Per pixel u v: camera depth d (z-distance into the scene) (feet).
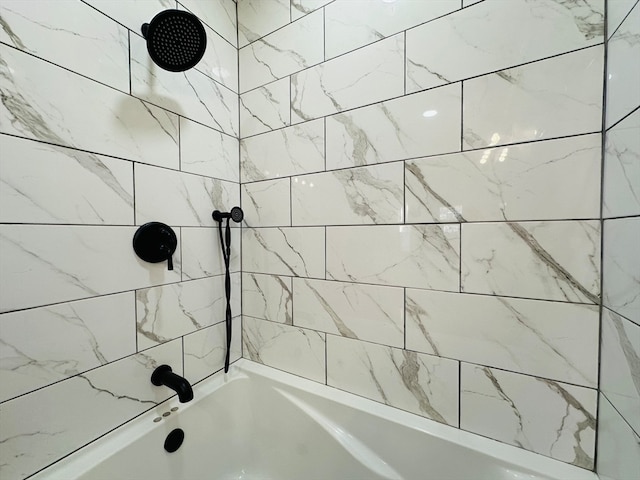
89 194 2.47
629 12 1.76
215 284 3.72
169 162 3.14
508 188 2.40
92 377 2.51
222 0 3.78
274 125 3.69
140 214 2.86
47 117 2.20
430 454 2.68
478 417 2.62
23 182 2.09
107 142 2.59
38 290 2.17
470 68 2.50
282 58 3.59
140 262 2.87
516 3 2.31
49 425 2.25
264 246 3.85
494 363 2.53
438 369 2.77
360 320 3.16
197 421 3.28
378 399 3.10
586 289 2.18
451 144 2.60
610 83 2.00
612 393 1.98
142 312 2.90
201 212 3.52
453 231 2.63
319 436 3.21
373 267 3.05
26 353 2.12
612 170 1.96
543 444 2.38
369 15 2.96
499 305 2.48
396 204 2.89
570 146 2.18
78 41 2.38
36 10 2.14
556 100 2.21
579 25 2.13
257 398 3.72
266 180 3.79
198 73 3.45
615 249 1.93
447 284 2.68
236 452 3.72
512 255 2.41
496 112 2.42
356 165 3.09
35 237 2.15
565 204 2.22
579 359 2.23
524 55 2.30
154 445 2.85
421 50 2.70
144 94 2.89
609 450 2.02
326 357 3.41
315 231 3.40
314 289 3.44
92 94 2.48
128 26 2.74
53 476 2.23
